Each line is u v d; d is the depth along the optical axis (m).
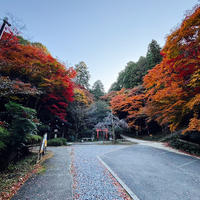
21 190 2.55
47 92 9.47
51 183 2.91
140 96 15.75
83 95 16.89
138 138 18.27
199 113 7.05
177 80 7.12
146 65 21.44
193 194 2.62
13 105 3.88
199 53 5.66
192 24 5.12
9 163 3.85
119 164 4.80
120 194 2.55
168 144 9.99
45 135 5.79
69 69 9.80
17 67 5.95
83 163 4.71
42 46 12.34
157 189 2.82
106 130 14.48
